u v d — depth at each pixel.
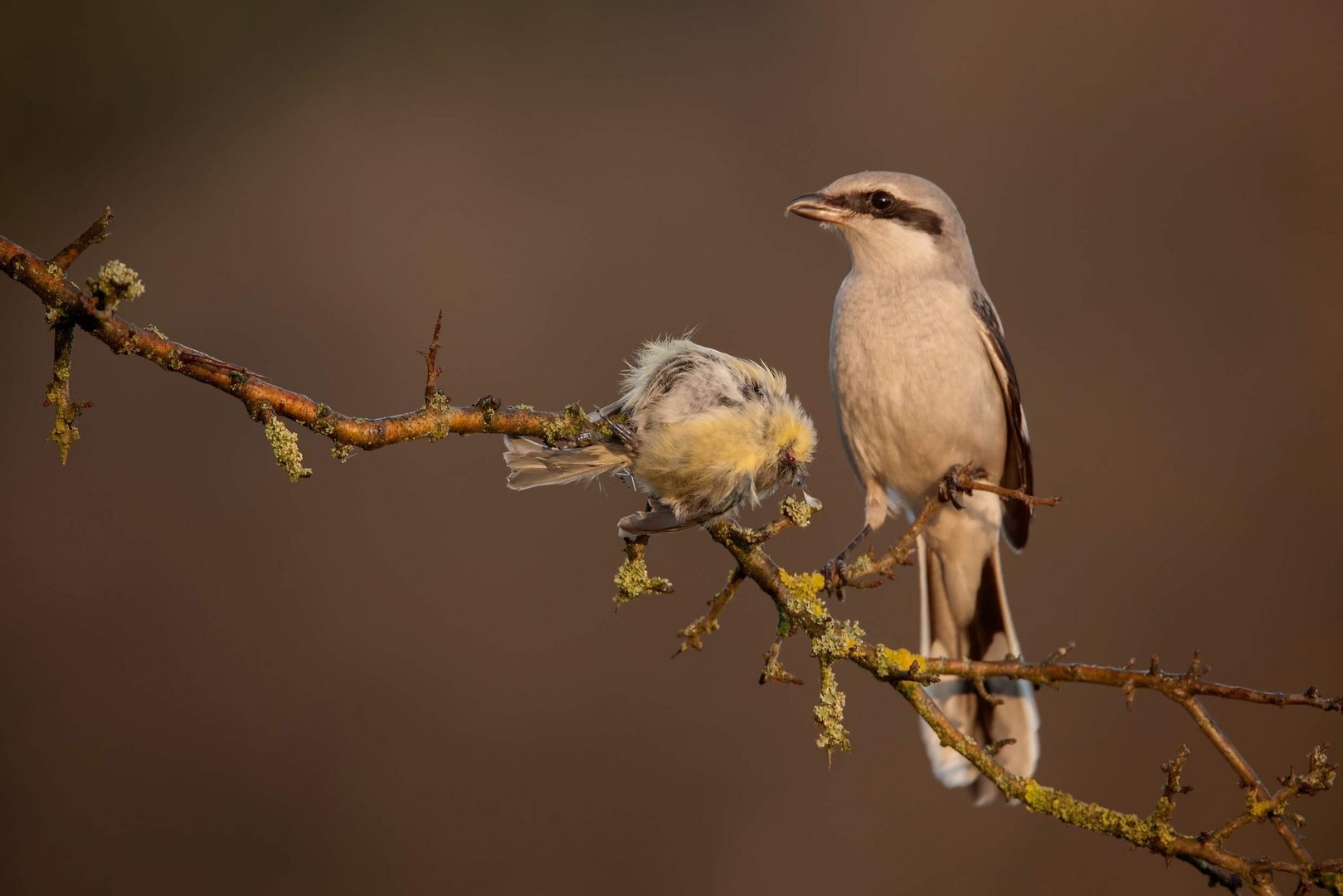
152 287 12.40
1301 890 4.17
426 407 4.13
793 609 4.66
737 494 4.39
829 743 4.55
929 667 4.55
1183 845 4.30
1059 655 4.53
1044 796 4.48
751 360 4.58
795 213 7.47
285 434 3.91
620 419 4.38
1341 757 10.02
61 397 3.78
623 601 4.62
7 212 12.70
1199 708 4.39
